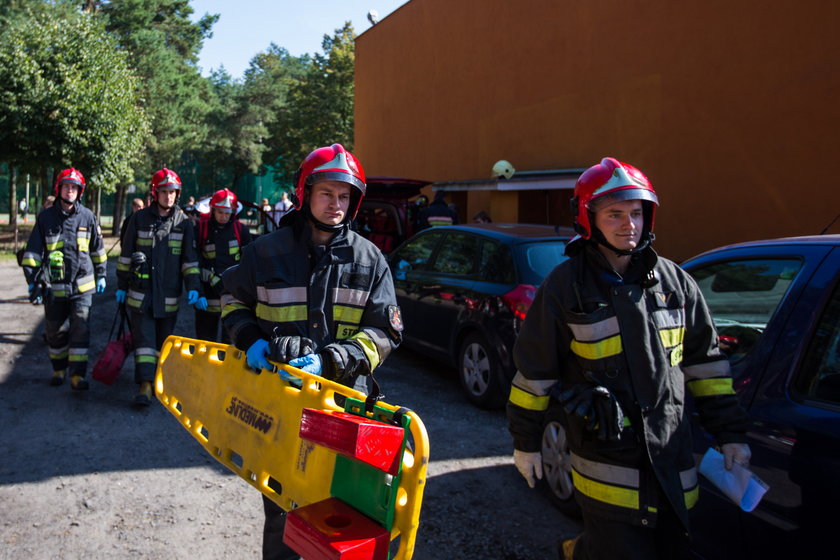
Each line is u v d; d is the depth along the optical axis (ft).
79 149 58.34
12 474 13.15
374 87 65.10
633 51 34.86
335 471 6.22
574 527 11.59
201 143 146.20
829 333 7.80
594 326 6.51
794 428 7.48
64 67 56.65
